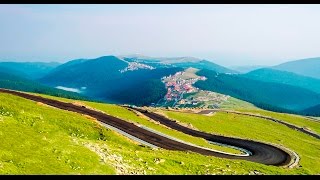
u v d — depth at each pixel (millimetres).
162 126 133750
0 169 44094
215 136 144375
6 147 51969
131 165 57531
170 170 60594
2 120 67188
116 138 89625
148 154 69438
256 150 119375
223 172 64938
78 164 50875
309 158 117750
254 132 180000
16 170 45062
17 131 61719
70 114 100250
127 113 152375
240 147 124375
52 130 77000
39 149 53969
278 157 109562
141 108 192125
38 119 80688
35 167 47031
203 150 101938
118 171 52500
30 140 57500
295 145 165125
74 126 88062
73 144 60531
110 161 56031
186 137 118312
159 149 89125
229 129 175000
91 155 55750
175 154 79875
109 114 136000
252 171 71500
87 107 142125
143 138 106000
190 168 64375
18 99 114312
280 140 169000
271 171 75500
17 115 78188
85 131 87938
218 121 193750
